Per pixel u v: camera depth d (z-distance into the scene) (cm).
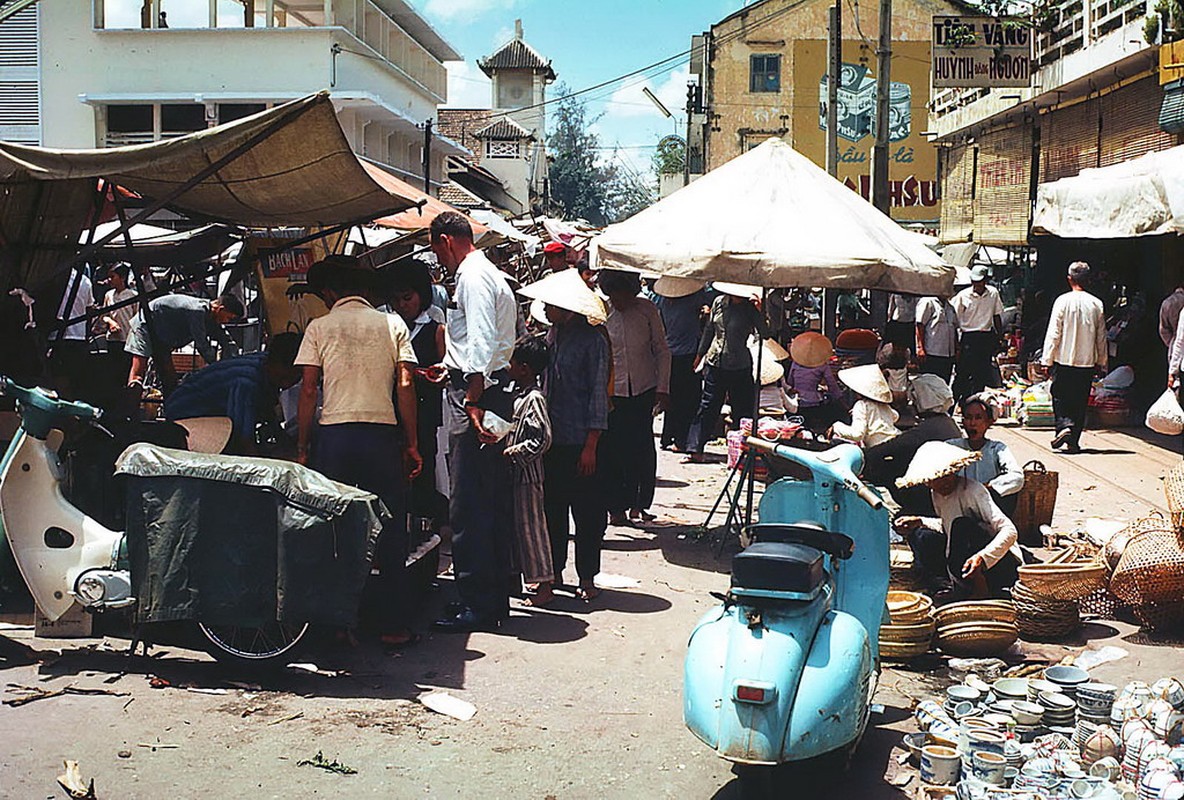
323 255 1173
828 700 429
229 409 677
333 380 632
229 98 3008
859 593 531
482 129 6275
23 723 519
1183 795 439
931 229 4519
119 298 1416
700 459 1312
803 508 543
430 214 1373
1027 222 2220
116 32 3039
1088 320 1372
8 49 3058
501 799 468
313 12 3534
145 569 570
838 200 830
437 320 845
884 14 1648
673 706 577
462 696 581
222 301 1245
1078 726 517
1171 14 1438
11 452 600
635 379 957
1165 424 888
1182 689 550
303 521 554
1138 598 698
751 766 447
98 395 832
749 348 1173
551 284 747
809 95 4638
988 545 698
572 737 534
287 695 571
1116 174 1314
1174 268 1731
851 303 2384
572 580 816
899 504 833
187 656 618
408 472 668
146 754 494
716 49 4659
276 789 467
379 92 3481
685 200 860
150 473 566
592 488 754
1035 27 1903
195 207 875
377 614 682
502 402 688
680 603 761
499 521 697
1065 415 1401
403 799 463
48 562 600
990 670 623
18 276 822
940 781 479
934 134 2817
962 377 1698
